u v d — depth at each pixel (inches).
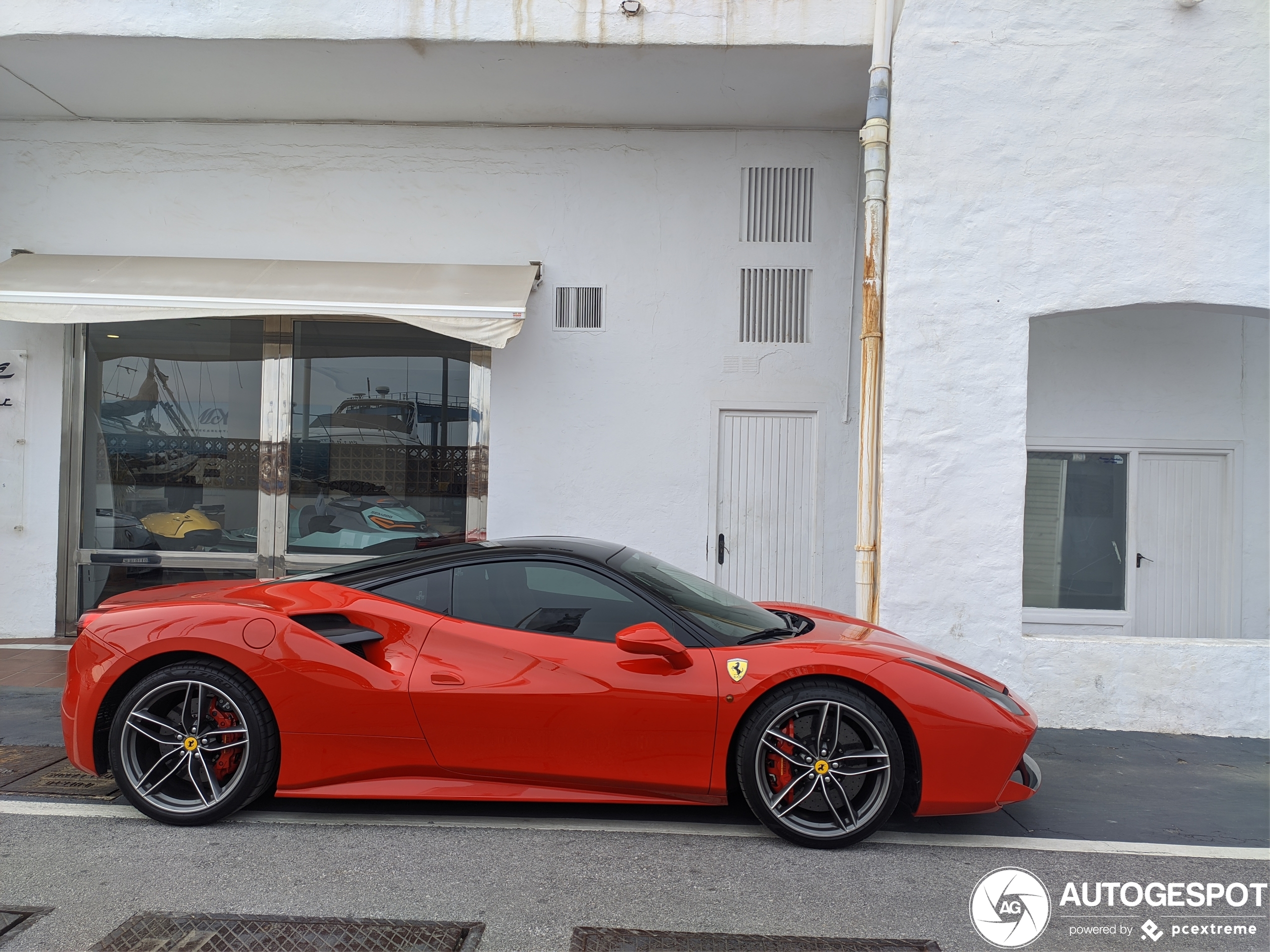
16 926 104.8
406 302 241.1
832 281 273.9
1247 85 215.0
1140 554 273.6
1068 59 216.7
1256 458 269.9
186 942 101.5
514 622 141.8
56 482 278.8
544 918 110.2
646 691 134.1
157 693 136.6
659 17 224.8
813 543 274.1
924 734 133.3
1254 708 213.0
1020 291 217.3
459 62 235.6
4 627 277.3
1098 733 211.6
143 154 277.7
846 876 125.8
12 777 158.7
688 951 103.2
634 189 275.0
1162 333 270.1
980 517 216.1
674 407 274.1
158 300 240.1
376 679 136.0
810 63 233.1
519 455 275.3
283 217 277.7
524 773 135.6
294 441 280.1
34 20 223.3
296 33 224.4
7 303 239.3
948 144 218.1
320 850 130.0
